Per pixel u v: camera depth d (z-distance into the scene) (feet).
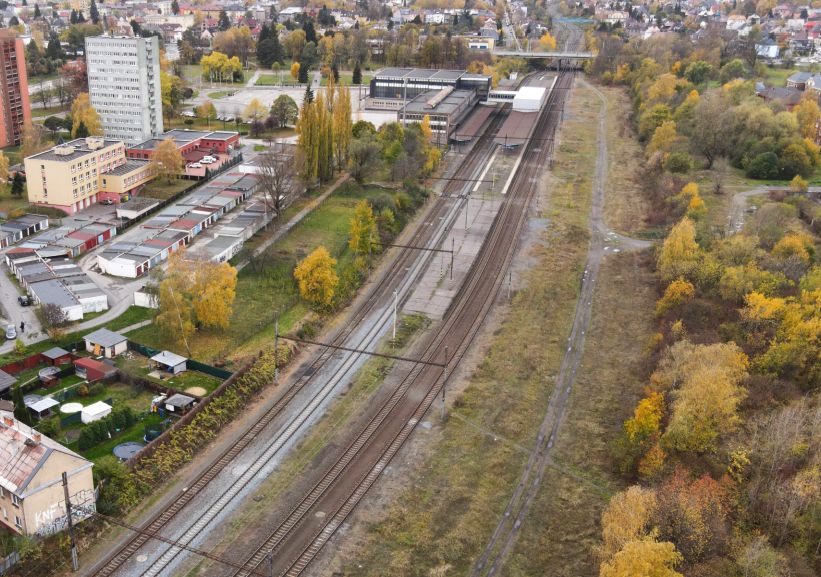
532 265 529.45
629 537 247.91
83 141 633.20
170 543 266.36
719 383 309.01
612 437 344.69
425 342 424.46
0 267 487.20
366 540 279.49
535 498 306.14
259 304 455.22
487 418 357.61
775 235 504.43
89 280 466.70
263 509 293.02
